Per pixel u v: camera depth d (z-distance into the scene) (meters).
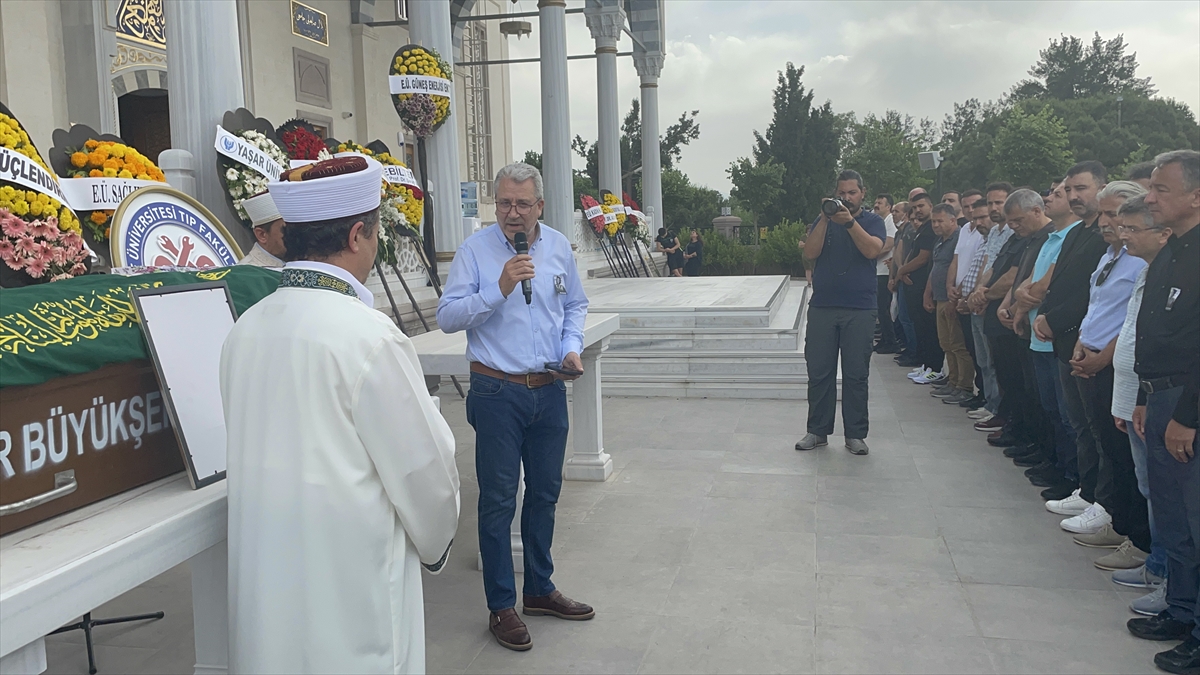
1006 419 6.51
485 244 3.52
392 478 1.90
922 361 9.70
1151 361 3.26
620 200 18.39
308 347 1.86
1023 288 5.35
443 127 9.21
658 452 6.57
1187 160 3.07
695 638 3.52
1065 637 3.46
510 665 3.32
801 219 40.19
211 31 5.19
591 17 18.14
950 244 8.21
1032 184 40.75
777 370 8.59
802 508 5.17
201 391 2.00
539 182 3.46
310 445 1.85
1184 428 3.09
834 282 6.30
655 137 21.89
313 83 15.48
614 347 9.03
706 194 38.38
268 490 1.85
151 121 13.04
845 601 3.85
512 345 3.42
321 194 1.93
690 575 4.18
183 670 3.35
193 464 1.92
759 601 3.87
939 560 4.30
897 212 12.10
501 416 3.43
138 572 1.62
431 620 3.74
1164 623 3.41
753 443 6.79
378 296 8.22
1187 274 3.14
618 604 3.87
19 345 1.56
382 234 7.31
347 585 1.87
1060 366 4.64
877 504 5.21
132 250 3.18
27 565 1.43
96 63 10.07
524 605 3.77
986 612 3.70
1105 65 74.69
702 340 8.86
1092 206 4.43
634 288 12.79
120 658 3.45
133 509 1.77
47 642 3.60
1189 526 3.21
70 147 3.64
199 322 2.06
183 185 5.01
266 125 5.48
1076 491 5.07
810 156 40.50
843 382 6.43
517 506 4.15
